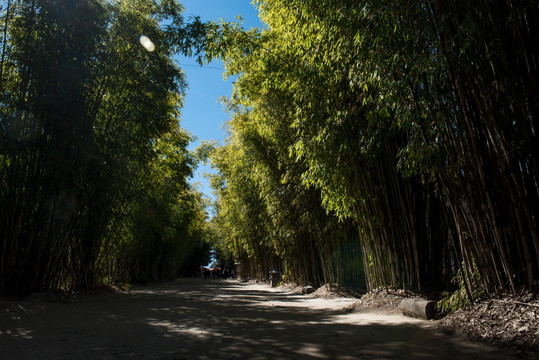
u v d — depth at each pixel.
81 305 8.21
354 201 7.41
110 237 13.62
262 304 9.27
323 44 5.74
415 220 7.20
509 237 4.27
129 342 4.14
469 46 3.82
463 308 4.70
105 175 9.34
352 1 4.69
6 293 7.99
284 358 3.39
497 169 4.21
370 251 7.86
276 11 6.71
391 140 7.02
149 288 17.97
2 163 7.78
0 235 7.88
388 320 5.72
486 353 3.37
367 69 4.70
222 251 49.88
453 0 4.06
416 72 4.12
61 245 9.12
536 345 3.32
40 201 8.04
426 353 3.47
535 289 3.99
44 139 8.10
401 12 4.19
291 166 10.19
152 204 15.26
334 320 5.98
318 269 13.90
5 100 7.57
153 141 12.50
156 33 9.84
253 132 12.74
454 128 4.55
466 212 4.93
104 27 9.01
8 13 7.54
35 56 7.82
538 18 3.51
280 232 13.52
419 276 6.88
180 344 4.03
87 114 8.94
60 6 7.95
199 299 11.00
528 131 3.84
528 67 3.68
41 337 4.39
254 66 9.60
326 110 6.63
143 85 9.91
